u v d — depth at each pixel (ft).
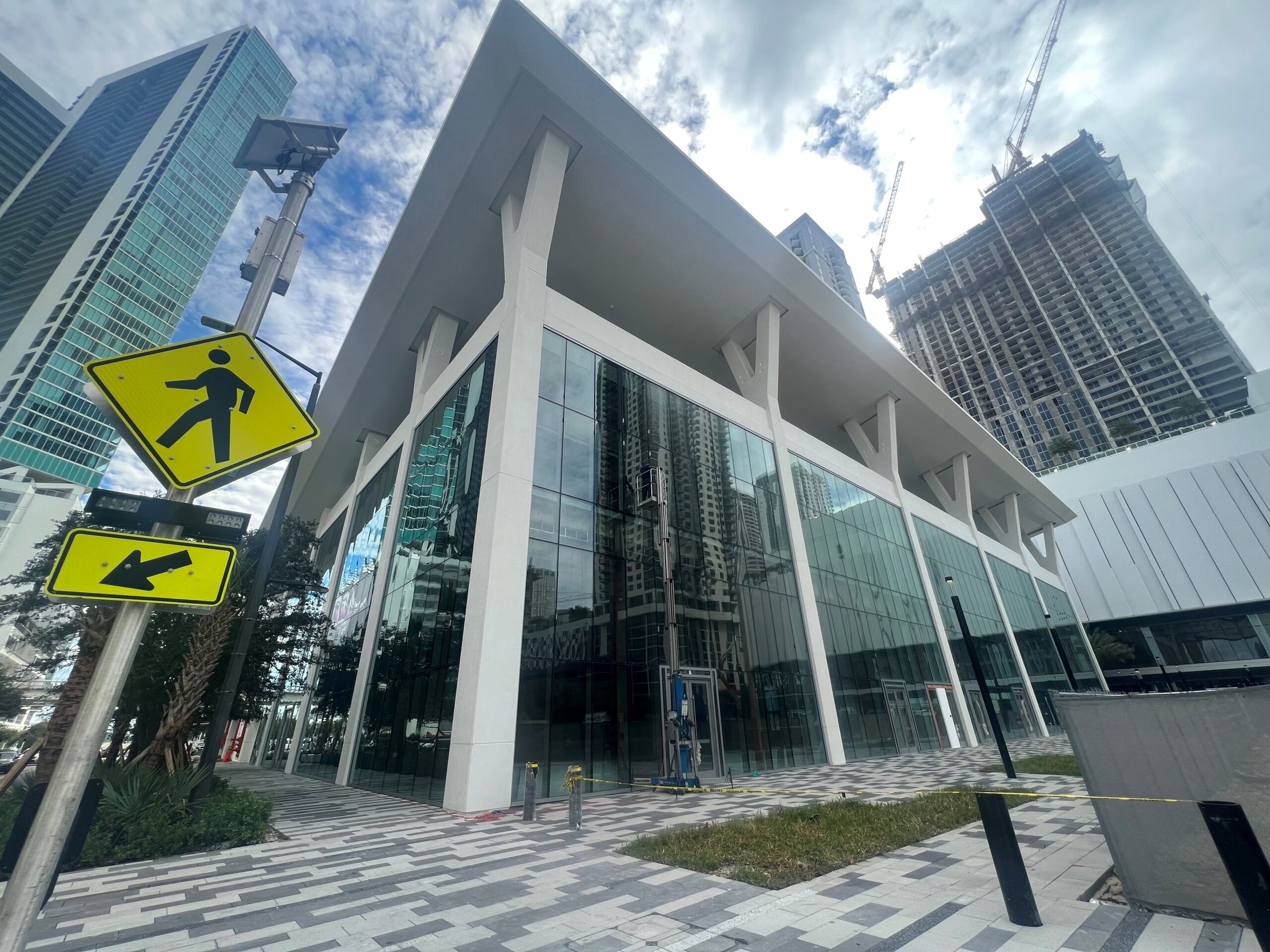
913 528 100.99
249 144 17.54
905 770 54.19
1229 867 11.82
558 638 43.24
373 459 94.22
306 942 14.42
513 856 23.49
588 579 47.44
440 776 40.42
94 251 311.27
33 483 254.88
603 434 54.54
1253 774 13.99
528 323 50.78
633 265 75.41
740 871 19.53
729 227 72.43
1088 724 16.63
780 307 84.38
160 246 327.67
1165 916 14.35
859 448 113.70
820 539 78.69
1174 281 341.82
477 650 38.63
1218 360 315.37
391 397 95.96
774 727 57.82
